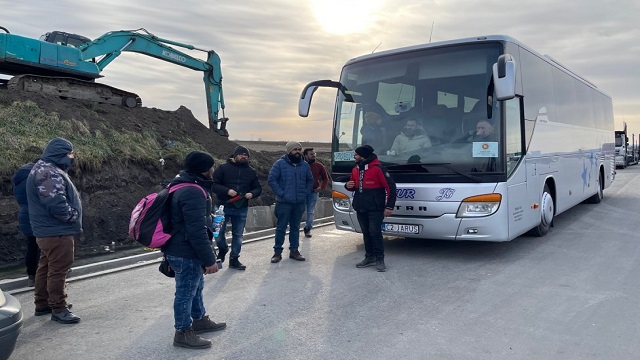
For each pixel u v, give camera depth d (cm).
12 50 1698
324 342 454
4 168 1059
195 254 431
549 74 966
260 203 1753
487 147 717
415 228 759
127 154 1438
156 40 2188
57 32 1977
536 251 825
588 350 425
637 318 501
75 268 737
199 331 480
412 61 795
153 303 587
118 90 2000
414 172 759
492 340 450
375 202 711
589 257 775
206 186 439
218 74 2408
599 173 1427
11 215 1016
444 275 684
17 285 673
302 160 804
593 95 1350
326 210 1374
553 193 988
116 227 1215
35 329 502
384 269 713
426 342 448
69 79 1831
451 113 748
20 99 1523
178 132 2008
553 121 973
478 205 717
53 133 1368
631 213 1245
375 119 810
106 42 2023
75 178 1209
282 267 756
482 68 739
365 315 525
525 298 573
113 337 477
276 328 492
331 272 716
